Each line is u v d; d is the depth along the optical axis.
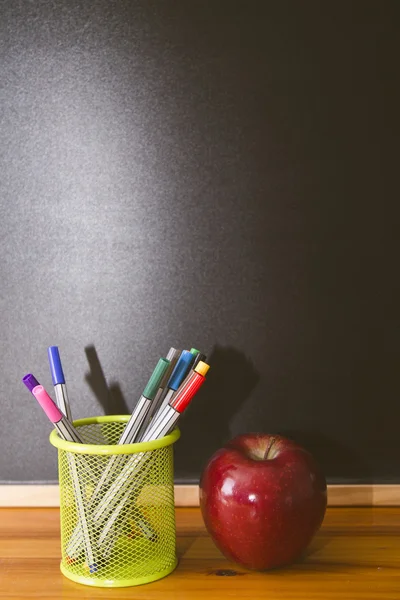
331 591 0.85
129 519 0.91
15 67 1.09
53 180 1.09
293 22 1.08
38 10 1.08
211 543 1.00
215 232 1.09
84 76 1.08
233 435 1.12
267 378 1.11
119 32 1.08
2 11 1.08
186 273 1.10
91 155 1.09
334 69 1.08
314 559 0.94
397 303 1.10
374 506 1.12
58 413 0.90
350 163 1.09
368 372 1.11
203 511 0.91
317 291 1.10
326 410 1.11
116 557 0.92
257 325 1.10
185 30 1.08
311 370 1.11
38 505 1.13
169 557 0.92
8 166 1.09
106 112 1.08
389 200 1.09
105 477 0.90
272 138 1.08
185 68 1.08
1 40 1.08
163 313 1.10
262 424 1.12
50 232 1.10
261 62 1.08
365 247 1.09
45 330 1.11
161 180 1.09
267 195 1.09
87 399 1.12
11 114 1.09
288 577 0.89
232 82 1.08
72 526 0.92
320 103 1.08
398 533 1.02
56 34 1.08
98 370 1.12
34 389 0.90
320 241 1.09
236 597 0.84
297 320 1.10
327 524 1.05
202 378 0.90
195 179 1.09
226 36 1.08
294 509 0.87
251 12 1.08
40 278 1.11
